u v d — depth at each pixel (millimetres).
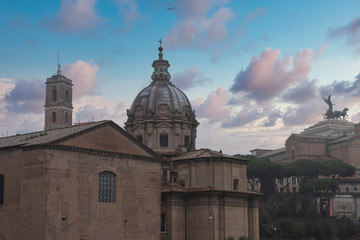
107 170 64938
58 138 60344
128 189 67125
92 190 62688
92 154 63500
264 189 123062
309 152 156125
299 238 97438
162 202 78188
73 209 60156
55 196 58562
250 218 82812
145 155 70500
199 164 81312
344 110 191750
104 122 66000
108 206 64188
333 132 182625
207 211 76500
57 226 58156
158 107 90250
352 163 149000
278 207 120812
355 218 123000
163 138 89438
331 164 132875
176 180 83188
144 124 89750
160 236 71750
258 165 121188
